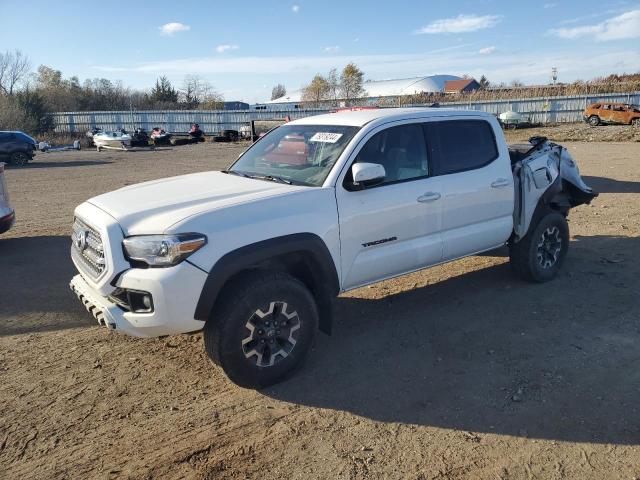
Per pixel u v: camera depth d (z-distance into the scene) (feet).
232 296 11.71
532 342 14.58
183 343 15.02
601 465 9.72
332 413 11.58
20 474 9.80
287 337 12.53
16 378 13.21
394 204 14.35
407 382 12.75
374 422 11.23
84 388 12.73
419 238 15.28
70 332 15.89
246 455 10.27
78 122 178.91
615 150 68.23
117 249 11.54
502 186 16.99
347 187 13.57
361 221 13.78
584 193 20.89
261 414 11.58
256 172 15.37
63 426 11.24
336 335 15.40
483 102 143.02
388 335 15.30
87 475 9.75
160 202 12.59
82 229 12.96
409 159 15.07
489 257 22.40
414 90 319.06
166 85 258.37
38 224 31.60
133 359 14.14
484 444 10.42
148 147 123.54
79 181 55.52
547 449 10.21
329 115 16.62
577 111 134.10
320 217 12.97
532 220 18.38
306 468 9.86
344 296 18.44
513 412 11.41
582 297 17.74
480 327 15.64
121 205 12.66
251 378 12.19
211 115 167.53
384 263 14.49
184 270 11.10
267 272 12.23
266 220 12.15
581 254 22.59
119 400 12.20
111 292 11.78
